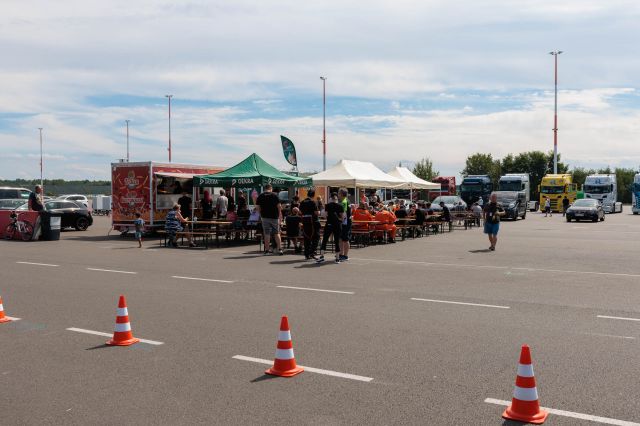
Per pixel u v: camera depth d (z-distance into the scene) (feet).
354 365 19.01
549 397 16.06
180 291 33.12
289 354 18.19
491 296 31.55
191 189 78.48
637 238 73.15
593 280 37.37
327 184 79.92
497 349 20.90
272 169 69.00
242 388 16.87
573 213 120.37
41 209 69.67
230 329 23.89
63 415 14.93
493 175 319.47
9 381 17.57
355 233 61.98
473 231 88.28
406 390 16.66
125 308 22.03
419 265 45.29
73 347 21.31
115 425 14.30
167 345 21.52
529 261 47.96
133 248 59.88
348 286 34.91
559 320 25.61
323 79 159.74
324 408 15.30
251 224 60.34
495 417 14.71
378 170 91.20
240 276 39.17
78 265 45.19
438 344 21.58
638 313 27.12
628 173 293.84
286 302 29.76
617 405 15.48
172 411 15.15
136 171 73.10
